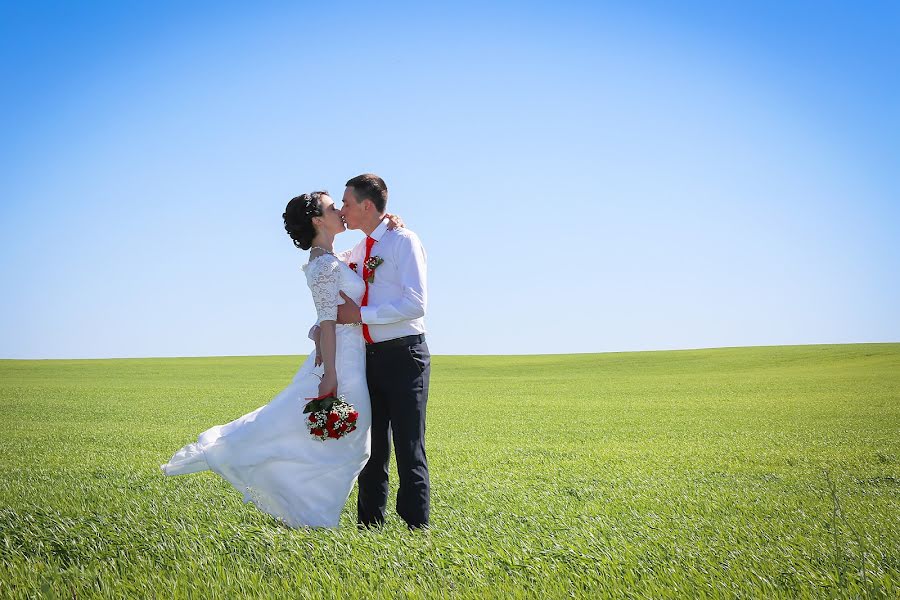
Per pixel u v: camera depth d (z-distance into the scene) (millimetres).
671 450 14898
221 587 4082
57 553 5035
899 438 16703
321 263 5906
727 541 5238
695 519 6508
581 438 17906
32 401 30859
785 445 15609
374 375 6051
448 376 58406
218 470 5738
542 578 4168
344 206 6168
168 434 17922
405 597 3904
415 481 5934
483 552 4637
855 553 4621
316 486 5832
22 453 13562
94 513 6398
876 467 11992
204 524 5695
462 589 4047
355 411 5863
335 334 5902
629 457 13727
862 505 7625
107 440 16297
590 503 7734
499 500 8062
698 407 27844
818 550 4738
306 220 6090
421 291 5906
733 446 15547
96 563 4680
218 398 33281
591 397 34875
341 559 4594
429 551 4699
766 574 4176
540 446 15961
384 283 6059
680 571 4242
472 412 27016
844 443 15844
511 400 33469
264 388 41250
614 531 5609
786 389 36281
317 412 5711
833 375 45469
